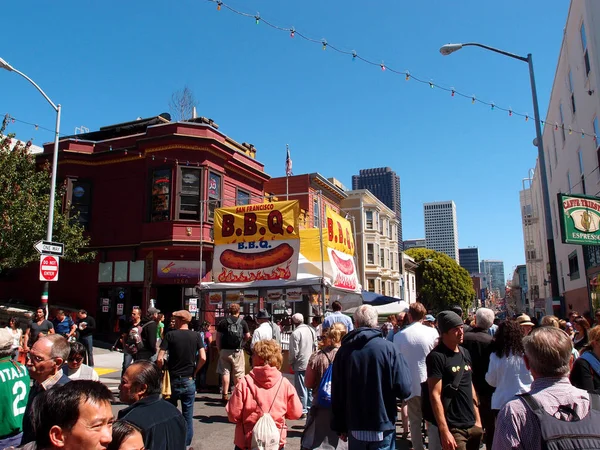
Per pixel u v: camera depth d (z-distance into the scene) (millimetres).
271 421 4043
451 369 4418
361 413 4188
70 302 21250
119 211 21078
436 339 6008
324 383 5184
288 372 11555
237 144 23500
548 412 2338
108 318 20438
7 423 3682
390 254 43750
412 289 53094
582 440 2225
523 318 6617
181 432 3438
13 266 17781
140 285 19969
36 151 26281
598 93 15500
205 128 20625
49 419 2225
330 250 13109
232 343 9633
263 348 4492
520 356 4723
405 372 4281
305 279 11633
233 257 12680
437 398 4324
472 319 11547
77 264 21500
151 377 3490
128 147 21062
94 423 2252
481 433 4477
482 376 5512
